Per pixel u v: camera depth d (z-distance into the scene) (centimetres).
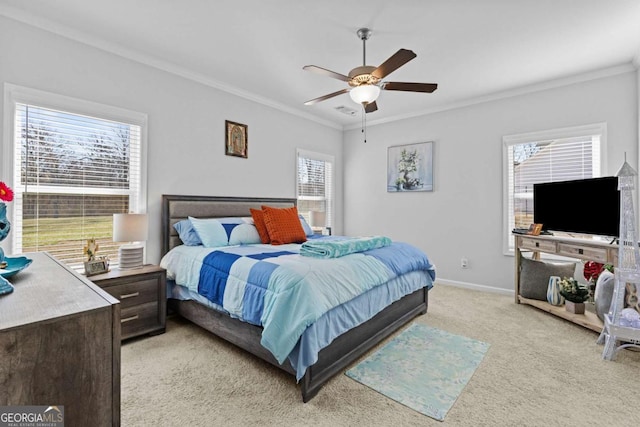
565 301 294
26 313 74
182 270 265
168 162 314
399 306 270
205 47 279
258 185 405
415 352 228
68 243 256
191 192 333
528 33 252
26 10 226
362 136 519
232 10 225
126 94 283
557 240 287
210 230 294
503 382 188
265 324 179
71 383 75
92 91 263
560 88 342
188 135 330
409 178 462
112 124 280
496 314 309
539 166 362
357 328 215
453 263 423
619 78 310
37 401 70
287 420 155
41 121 241
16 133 230
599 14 225
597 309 262
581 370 202
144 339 249
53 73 243
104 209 277
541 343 242
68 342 74
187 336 256
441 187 432
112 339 81
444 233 430
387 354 225
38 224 241
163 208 307
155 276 258
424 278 305
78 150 260
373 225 505
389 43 268
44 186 243
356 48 278
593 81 323
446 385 186
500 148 384
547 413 160
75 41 253
